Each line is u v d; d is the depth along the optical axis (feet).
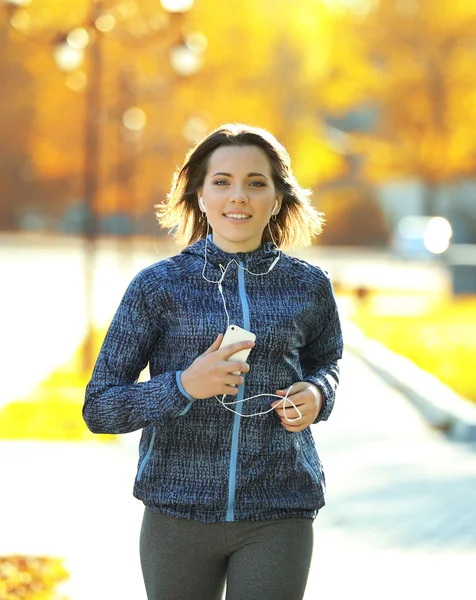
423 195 233.35
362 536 25.79
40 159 209.56
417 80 177.47
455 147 178.81
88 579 21.86
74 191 252.83
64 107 202.49
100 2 58.29
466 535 25.86
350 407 46.01
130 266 126.41
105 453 35.17
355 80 188.55
